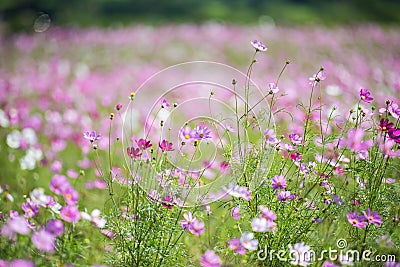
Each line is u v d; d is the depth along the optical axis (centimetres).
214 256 407
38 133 634
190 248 445
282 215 422
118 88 918
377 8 2738
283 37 1611
